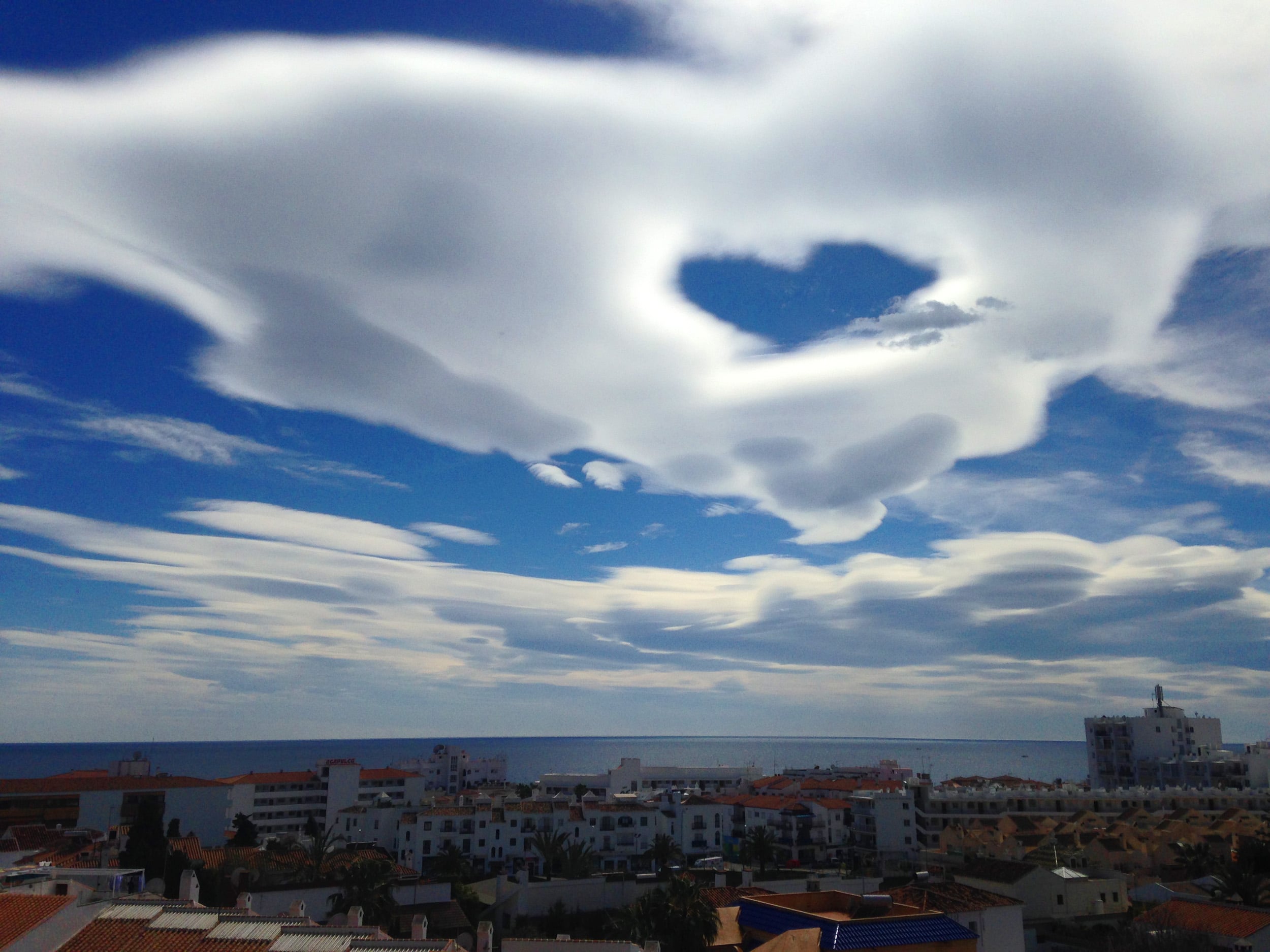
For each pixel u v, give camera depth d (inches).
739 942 2608.3
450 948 1592.0
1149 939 3262.8
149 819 4340.6
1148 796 7396.7
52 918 1606.8
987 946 3363.7
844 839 7460.6
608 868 6619.1
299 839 5880.9
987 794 7096.5
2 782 5625.0
